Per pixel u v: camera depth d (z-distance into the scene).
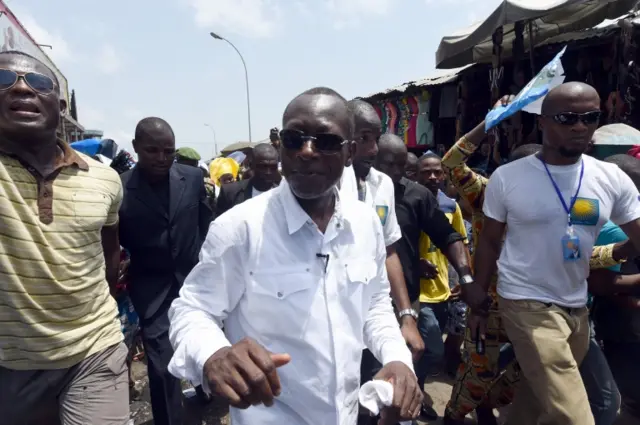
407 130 8.81
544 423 2.40
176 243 3.23
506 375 3.15
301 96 1.50
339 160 1.48
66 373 2.17
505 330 2.82
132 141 3.19
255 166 4.24
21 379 2.11
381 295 1.78
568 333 2.46
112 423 2.23
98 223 2.24
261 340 1.47
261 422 1.48
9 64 2.00
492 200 2.67
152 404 3.18
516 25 5.53
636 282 2.71
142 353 4.86
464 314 4.18
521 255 2.55
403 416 1.40
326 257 1.49
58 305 2.10
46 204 2.08
